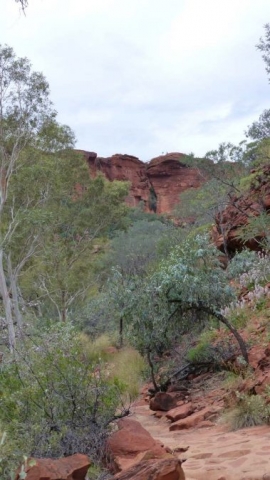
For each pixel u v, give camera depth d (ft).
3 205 77.05
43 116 79.77
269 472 13.38
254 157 73.46
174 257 33.91
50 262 89.25
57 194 85.15
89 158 271.08
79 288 94.43
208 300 31.35
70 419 15.74
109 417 16.44
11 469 10.56
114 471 13.19
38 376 16.92
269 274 42.16
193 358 33.71
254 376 24.61
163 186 278.87
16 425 14.42
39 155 82.17
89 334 59.82
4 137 77.51
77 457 11.73
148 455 12.43
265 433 18.45
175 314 32.60
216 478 13.58
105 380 18.07
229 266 46.52
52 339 23.29
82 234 98.84
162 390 32.40
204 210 78.89
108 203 97.14
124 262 94.68
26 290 94.89
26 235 81.87
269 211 47.52
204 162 76.95
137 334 32.35
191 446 18.17
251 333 32.45
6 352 27.84
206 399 27.04
